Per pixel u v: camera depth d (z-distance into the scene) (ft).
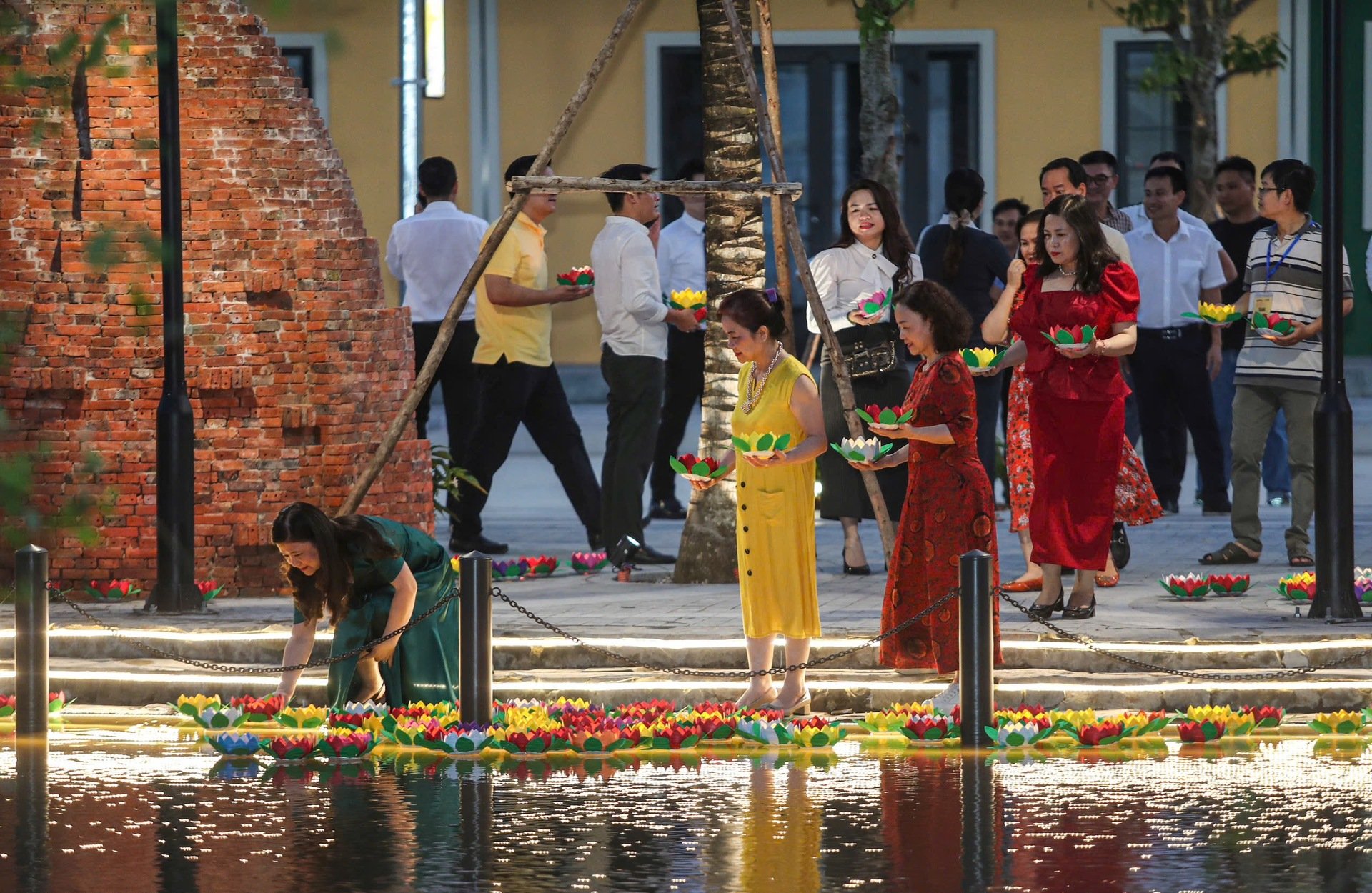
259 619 76.84
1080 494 71.72
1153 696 63.87
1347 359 185.37
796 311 146.61
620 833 47.57
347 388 87.45
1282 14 179.52
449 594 62.69
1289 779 54.24
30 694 62.75
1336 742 60.49
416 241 98.78
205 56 86.12
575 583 87.40
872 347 83.05
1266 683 64.39
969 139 184.75
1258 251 88.12
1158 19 140.26
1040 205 184.55
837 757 58.18
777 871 43.68
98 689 67.72
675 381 110.11
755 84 78.18
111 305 84.74
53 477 84.48
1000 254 86.33
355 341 87.66
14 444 81.25
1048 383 71.41
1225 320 88.02
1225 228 105.19
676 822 48.83
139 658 71.92
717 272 87.20
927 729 60.29
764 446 60.18
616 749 59.26
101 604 82.12
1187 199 140.77
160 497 79.15
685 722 60.29
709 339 87.66
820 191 184.75
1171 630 70.13
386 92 177.58
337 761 57.98
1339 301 72.95
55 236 84.79
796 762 57.36
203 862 45.01
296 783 54.49
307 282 86.89
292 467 86.94
